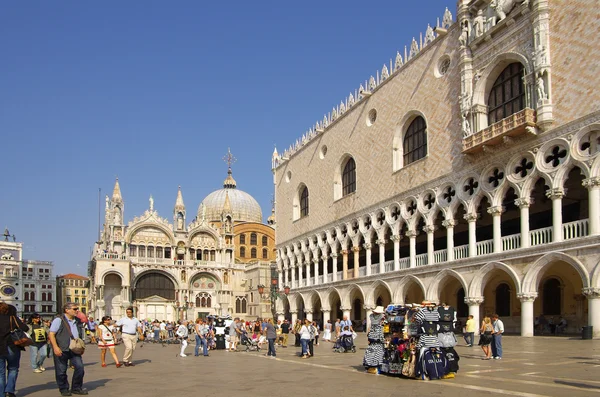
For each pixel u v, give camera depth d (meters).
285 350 37.53
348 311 63.59
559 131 36.69
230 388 17.45
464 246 45.41
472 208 44.31
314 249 72.88
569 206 44.41
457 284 53.03
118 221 98.00
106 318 26.38
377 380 18.89
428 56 51.06
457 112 46.50
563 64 36.75
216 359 30.53
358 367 23.50
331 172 68.88
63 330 16.69
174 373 22.44
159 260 100.12
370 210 59.03
